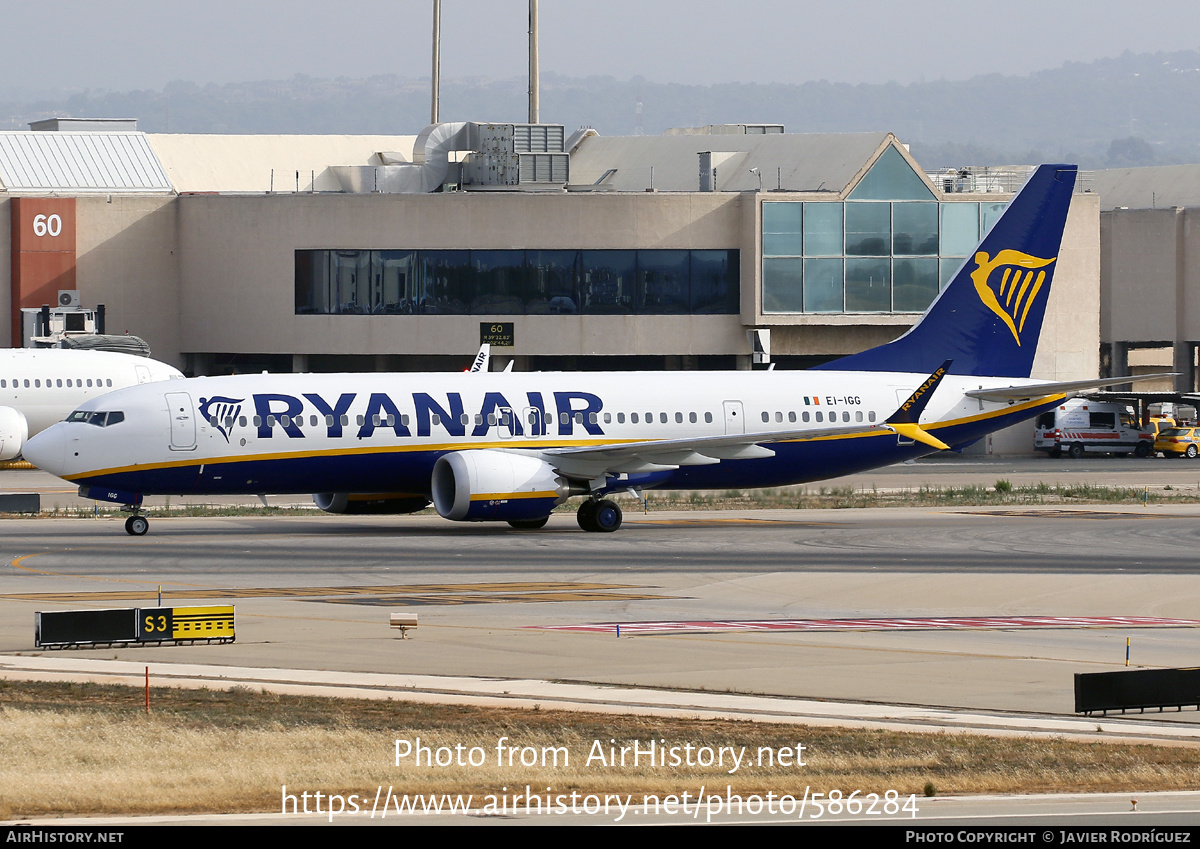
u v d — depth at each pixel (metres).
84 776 79.00
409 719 92.31
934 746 86.44
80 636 117.94
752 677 107.44
